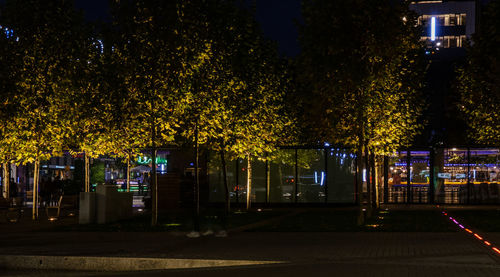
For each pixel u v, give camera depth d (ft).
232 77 73.00
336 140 76.48
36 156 73.31
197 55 62.95
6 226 64.95
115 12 62.23
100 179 140.67
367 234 51.21
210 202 106.83
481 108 86.94
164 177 103.60
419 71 90.53
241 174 107.34
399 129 83.46
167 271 33.55
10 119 70.69
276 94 86.38
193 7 61.98
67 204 77.71
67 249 40.88
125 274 33.14
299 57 64.44
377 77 65.92
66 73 70.95
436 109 165.07
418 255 36.50
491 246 41.19
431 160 112.16
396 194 113.50
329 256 36.35
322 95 66.64
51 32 71.20
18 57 70.44
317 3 62.54
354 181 106.63
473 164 110.73
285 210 94.63
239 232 53.93
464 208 97.86
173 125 65.31
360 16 61.57
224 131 75.20
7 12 70.69
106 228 59.72
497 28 66.80
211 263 35.04
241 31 71.92
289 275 30.37
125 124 69.05
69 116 73.67
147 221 69.92
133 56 62.08
